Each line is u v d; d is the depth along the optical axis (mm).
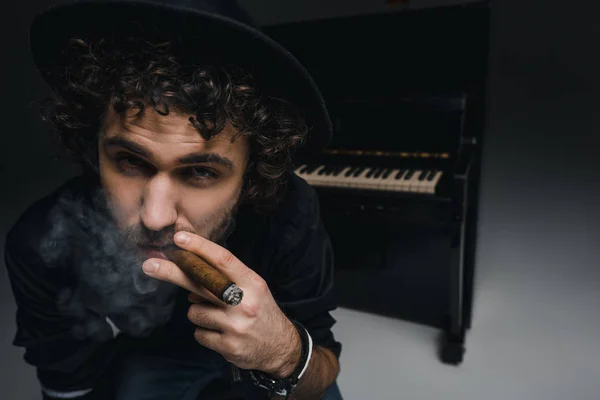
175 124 549
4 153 3912
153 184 591
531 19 2928
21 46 3730
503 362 1761
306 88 638
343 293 2170
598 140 2984
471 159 1628
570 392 1595
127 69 532
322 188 1752
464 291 1885
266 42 539
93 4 528
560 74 2953
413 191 1621
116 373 958
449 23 1731
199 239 554
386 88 1898
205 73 542
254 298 585
